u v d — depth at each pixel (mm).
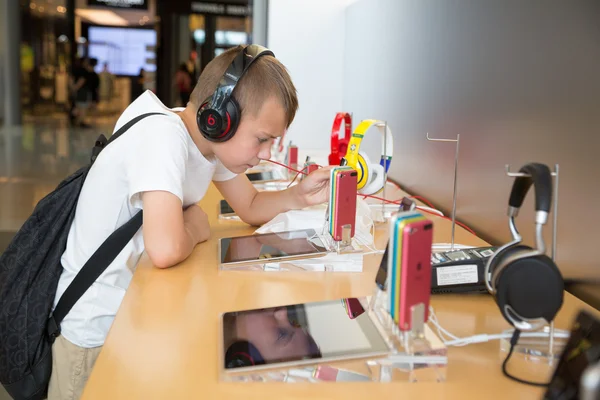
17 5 6355
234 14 5641
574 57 979
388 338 692
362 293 923
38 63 6516
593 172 922
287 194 1395
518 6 1195
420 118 1941
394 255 663
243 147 1099
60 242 1134
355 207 1076
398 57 2209
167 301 879
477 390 627
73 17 6336
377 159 2467
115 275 1131
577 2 968
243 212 1396
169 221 1038
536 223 673
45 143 6570
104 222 1134
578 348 570
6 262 1110
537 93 1111
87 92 6512
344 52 3223
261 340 718
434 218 1532
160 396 607
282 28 3191
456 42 1584
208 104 1064
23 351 1100
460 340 730
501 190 1274
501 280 681
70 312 1114
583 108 948
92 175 1139
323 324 762
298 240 1161
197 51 5785
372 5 2629
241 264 1039
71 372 1121
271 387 631
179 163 1086
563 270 1015
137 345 726
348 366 660
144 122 1130
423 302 662
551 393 577
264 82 1058
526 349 708
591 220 924
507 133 1250
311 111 3277
